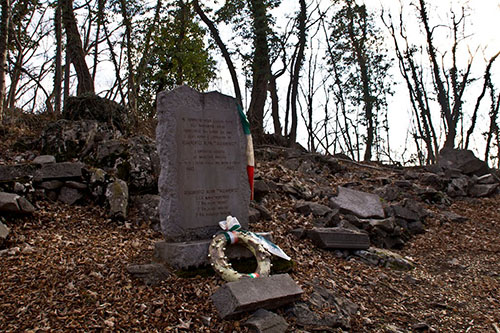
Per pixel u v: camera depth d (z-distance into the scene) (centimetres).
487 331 505
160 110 551
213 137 595
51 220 663
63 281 454
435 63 2130
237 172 615
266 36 1658
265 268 523
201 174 574
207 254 528
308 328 446
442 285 651
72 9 1430
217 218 582
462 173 1414
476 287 651
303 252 675
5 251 514
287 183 1009
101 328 380
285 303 473
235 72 1667
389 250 817
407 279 653
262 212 812
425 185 1260
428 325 499
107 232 661
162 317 417
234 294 436
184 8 1582
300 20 1795
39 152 902
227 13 1603
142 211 738
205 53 1777
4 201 609
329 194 991
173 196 543
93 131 934
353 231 746
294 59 1941
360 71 2388
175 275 496
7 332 353
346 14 2322
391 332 474
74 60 1420
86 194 768
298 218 838
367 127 2328
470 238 922
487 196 1259
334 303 514
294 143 1638
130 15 1423
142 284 474
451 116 2073
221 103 612
